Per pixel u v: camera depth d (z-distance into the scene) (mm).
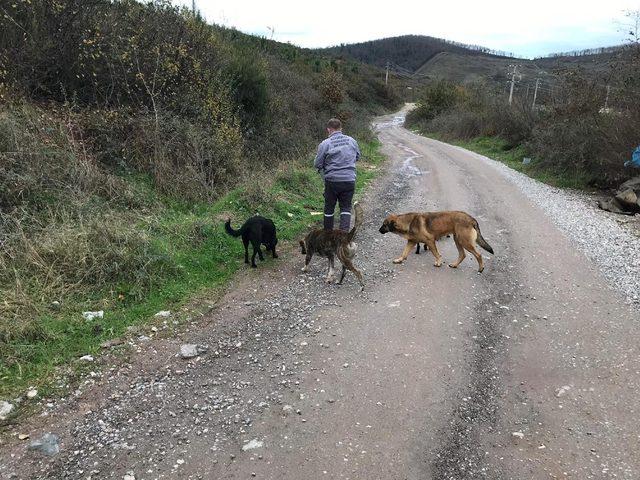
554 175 15742
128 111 8906
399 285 6254
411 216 6891
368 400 3922
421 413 3787
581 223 9836
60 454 3201
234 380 4145
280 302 5660
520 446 3469
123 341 4520
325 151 7070
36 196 6043
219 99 10555
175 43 10281
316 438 3473
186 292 5578
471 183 13773
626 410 3863
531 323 5336
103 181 7094
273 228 6688
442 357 4594
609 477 3180
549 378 4301
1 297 4586
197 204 8188
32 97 8008
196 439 3422
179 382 4070
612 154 13117
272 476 3115
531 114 21484
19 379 3838
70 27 8336
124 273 5461
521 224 9453
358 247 7730
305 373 4273
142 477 3061
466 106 34938
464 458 3346
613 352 4742
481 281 6477
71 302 4906
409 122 43906
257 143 12344
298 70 25422
